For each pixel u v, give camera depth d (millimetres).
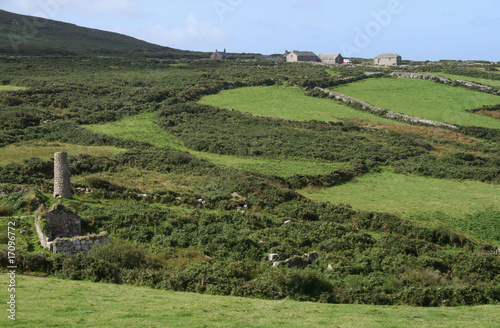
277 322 15867
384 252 33750
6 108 70688
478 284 27078
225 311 17078
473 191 55812
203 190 44625
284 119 82875
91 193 36469
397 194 53031
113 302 17328
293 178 53125
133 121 76250
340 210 43500
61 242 24078
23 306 15750
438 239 39781
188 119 78250
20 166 44156
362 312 18953
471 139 80562
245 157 62750
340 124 82625
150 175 48844
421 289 24141
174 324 14789
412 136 78812
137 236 29719
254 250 30156
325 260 30141
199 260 26781
